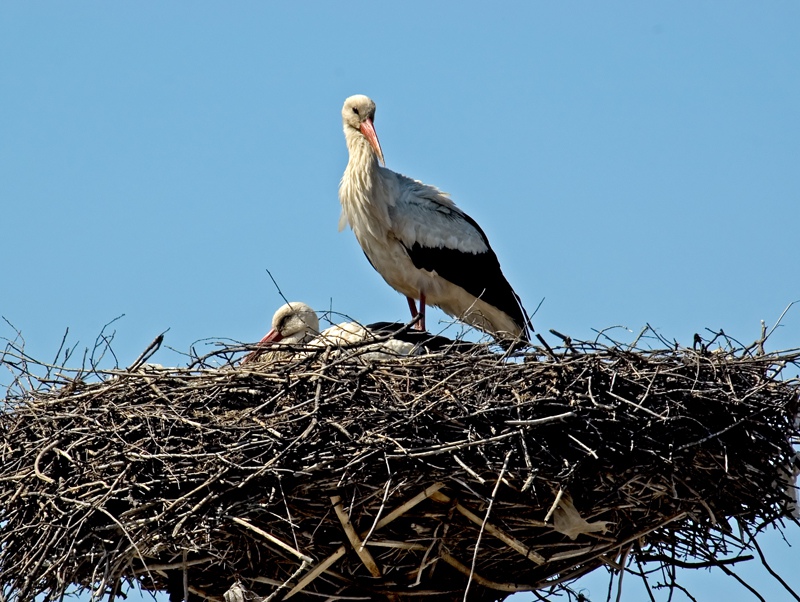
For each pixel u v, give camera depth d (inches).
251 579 460.8
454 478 435.2
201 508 432.1
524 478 436.1
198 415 456.4
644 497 463.2
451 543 459.5
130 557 437.7
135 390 469.7
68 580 443.8
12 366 499.8
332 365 455.2
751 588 482.9
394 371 470.0
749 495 478.3
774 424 479.2
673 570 496.4
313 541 452.1
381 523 441.4
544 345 466.0
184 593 449.4
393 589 465.1
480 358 470.9
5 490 463.8
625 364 468.1
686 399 465.4
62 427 466.9
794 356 483.8
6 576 454.9
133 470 444.8
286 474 430.6
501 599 498.9
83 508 438.9
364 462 431.5
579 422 447.8
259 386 462.0
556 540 466.6
